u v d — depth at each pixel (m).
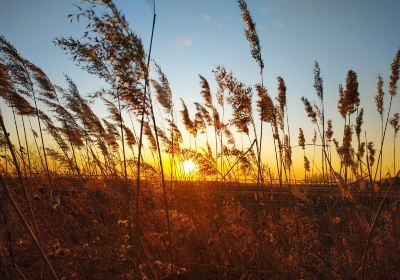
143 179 1.12
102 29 0.75
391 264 1.04
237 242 1.22
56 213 1.19
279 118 1.60
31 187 1.25
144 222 1.12
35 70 1.33
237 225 1.27
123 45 0.75
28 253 1.05
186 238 1.24
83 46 0.77
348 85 1.23
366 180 1.25
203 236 1.25
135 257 0.85
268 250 1.15
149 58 0.80
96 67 0.79
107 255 1.12
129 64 0.78
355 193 1.25
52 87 1.47
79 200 1.38
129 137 1.50
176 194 1.48
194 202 1.45
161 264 0.96
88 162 1.63
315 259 1.15
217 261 1.20
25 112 1.23
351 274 0.98
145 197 1.13
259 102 1.30
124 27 0.76
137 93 0.80
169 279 0.98
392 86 1.37
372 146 1.48
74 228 1.27
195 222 1.30
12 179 1.14
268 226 1.27
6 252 0.97
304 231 1.25
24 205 1.09
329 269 1.03
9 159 1.16
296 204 1.40
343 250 1.09
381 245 1.07
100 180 1.34
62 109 1.54
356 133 1.48
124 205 1.11
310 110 1.47
